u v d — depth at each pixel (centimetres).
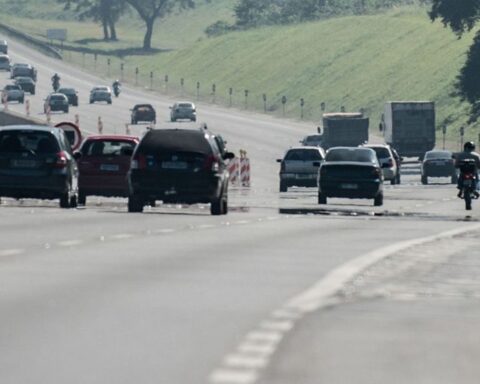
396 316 3397
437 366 2592
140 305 3500
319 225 7550
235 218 8225
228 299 3691
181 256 5081
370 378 2425
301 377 2417
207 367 2516
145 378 2383
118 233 6350
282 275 4422
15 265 4562
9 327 3036
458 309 3578
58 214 7938
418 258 5234
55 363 2550
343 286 4112
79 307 3425
